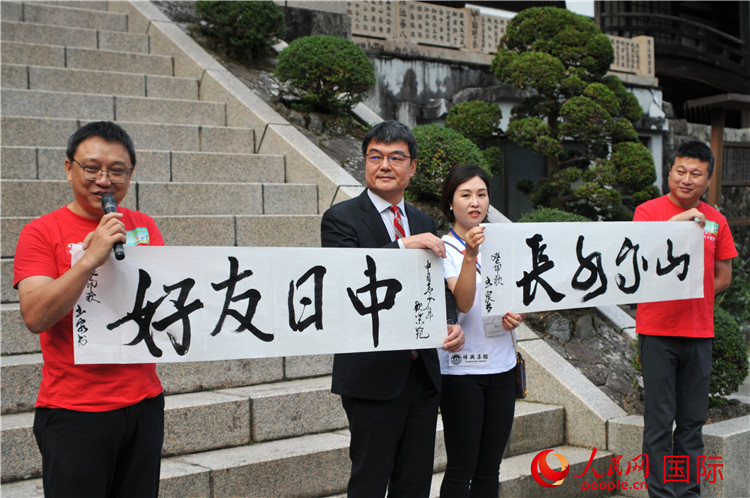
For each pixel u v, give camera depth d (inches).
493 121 300.8
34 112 211.6
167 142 221.3
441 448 149.4
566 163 325.1
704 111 496.4
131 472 89.4
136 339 90.7
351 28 329.1
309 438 141.6
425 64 353.1
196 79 260.1
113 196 88.7
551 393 175.3
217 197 199.9
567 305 126.2
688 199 145.4
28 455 117.3
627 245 133.0
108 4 303.3
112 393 86.3
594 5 512.4
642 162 295.3
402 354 103.4
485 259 116.6
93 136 87.1
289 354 99.4
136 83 244.2
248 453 130.6
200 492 119.1
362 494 100.5
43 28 253.3
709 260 145.3
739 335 171.6
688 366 141.9
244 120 243.9
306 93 257.3
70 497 83.4
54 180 179.5
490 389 115.7
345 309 102.1
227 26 277.7
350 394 101.4
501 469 150.1
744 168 427.5
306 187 214.5
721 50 607.8
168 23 286.7
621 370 191.0
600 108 287.6
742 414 173.9
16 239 160.4
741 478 156.0
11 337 139.2
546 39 307.4
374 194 109.2
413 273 105.0
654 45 498.0
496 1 479.2
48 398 85.1
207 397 138.5
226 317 96.4
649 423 141.0
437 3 443.2
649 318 141.6
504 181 374.3
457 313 115.6
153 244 99.8
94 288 88.7
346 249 102.7
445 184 120.7
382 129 106.0
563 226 126.0
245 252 97.7
